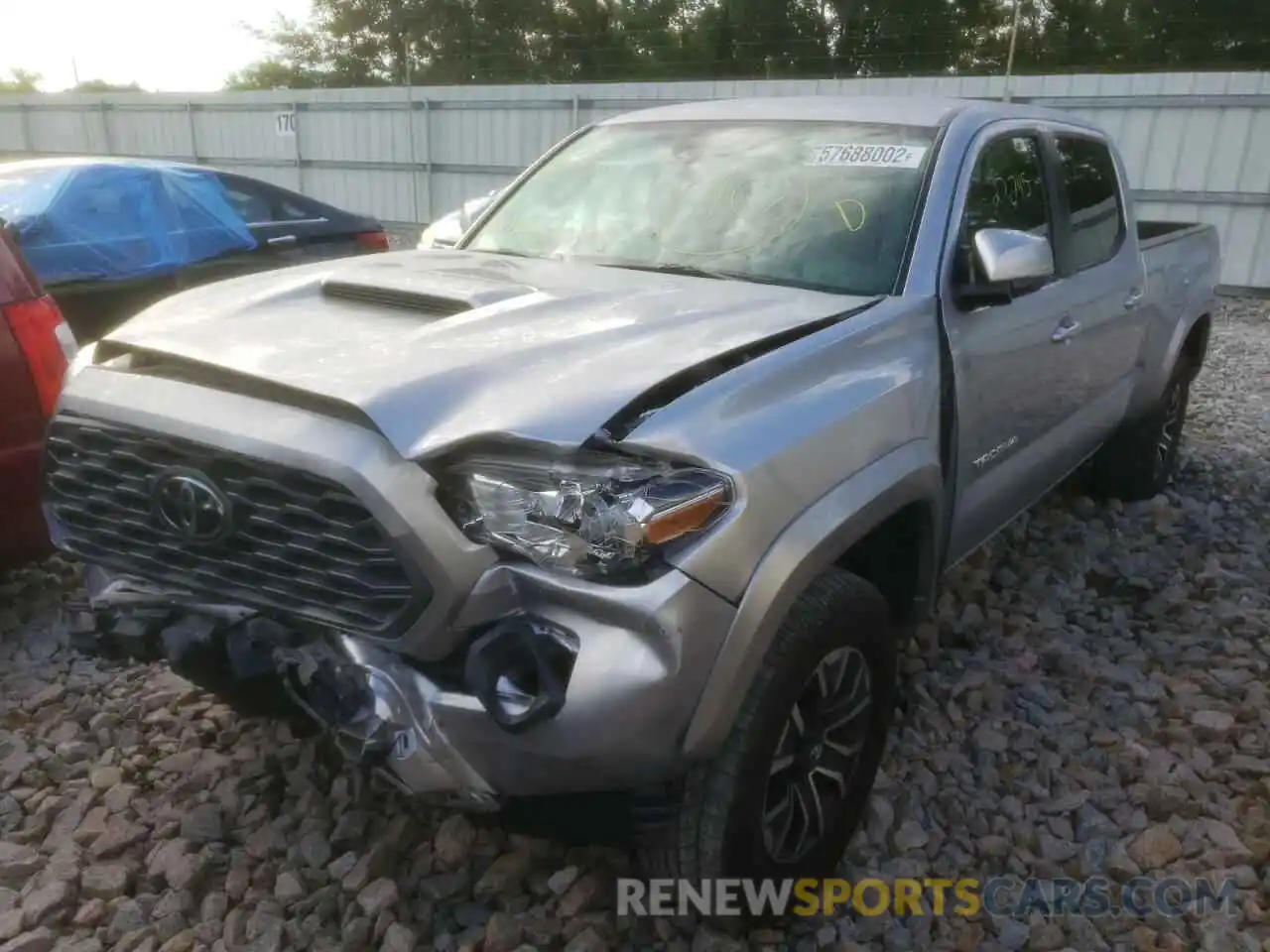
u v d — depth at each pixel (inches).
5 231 147.4
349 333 97.5
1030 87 594.2
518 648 80.7
